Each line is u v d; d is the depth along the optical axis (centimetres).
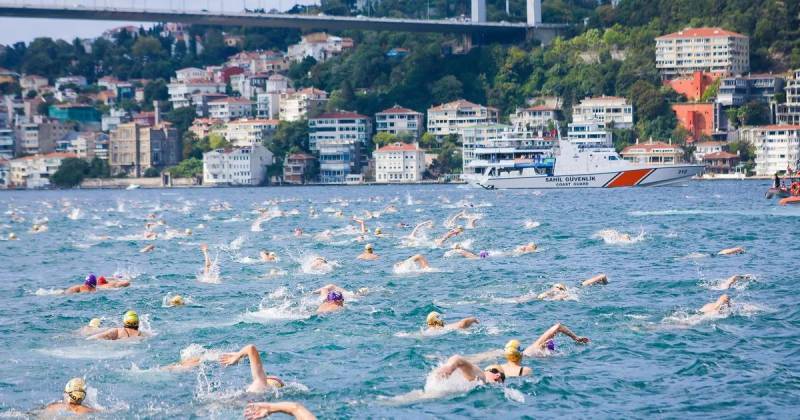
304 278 5641
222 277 5781
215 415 2864
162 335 3938
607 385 3097
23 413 2906
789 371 3206
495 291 4938
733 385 3077
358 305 4544
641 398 2975
